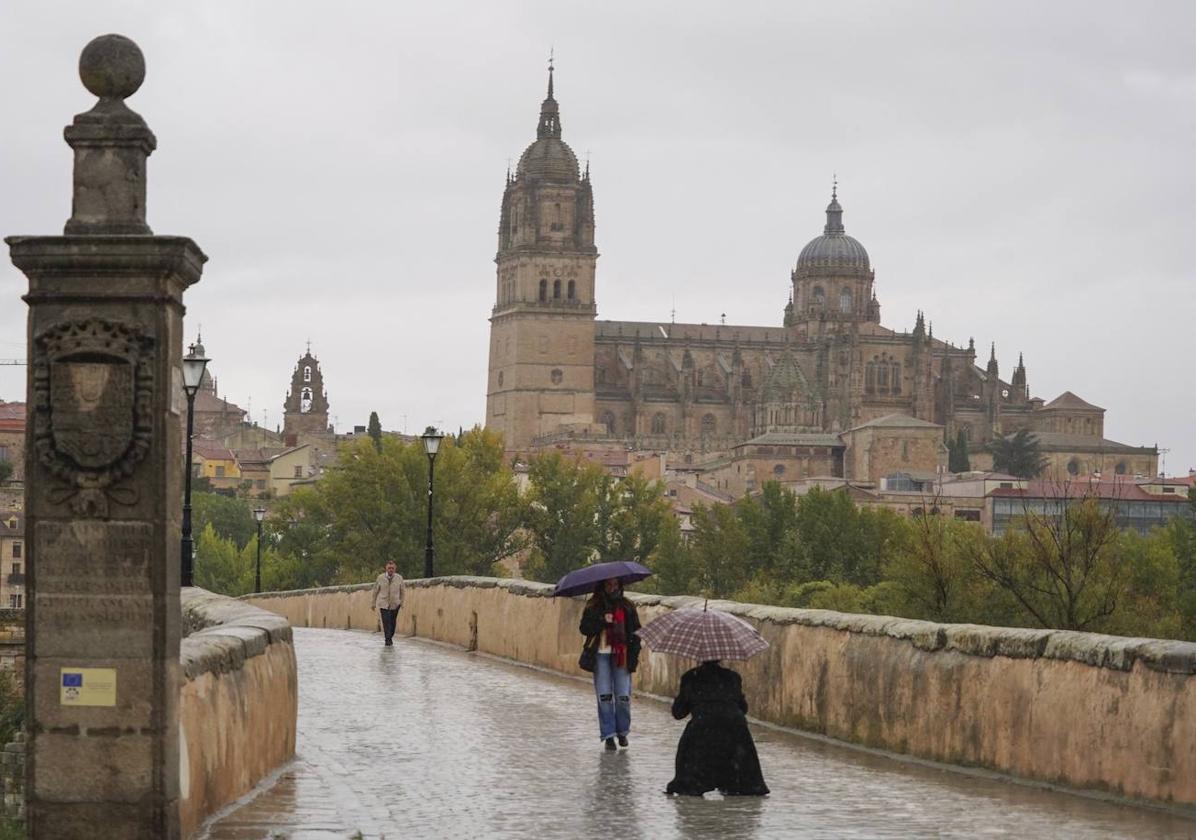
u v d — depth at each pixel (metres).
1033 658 17.45
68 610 12.27
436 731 22.33
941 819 15.33
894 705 19.81
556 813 15.87
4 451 167.12
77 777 12.32
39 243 12.09
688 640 17.44
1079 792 16.52
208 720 14.47
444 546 162.12
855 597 127.88
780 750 20.25
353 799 15.80
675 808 16.19
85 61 12.34
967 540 81.31
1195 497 154.88
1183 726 15.22
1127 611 78.81
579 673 31.17
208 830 13.77
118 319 12.12
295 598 69.06
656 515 183.75
